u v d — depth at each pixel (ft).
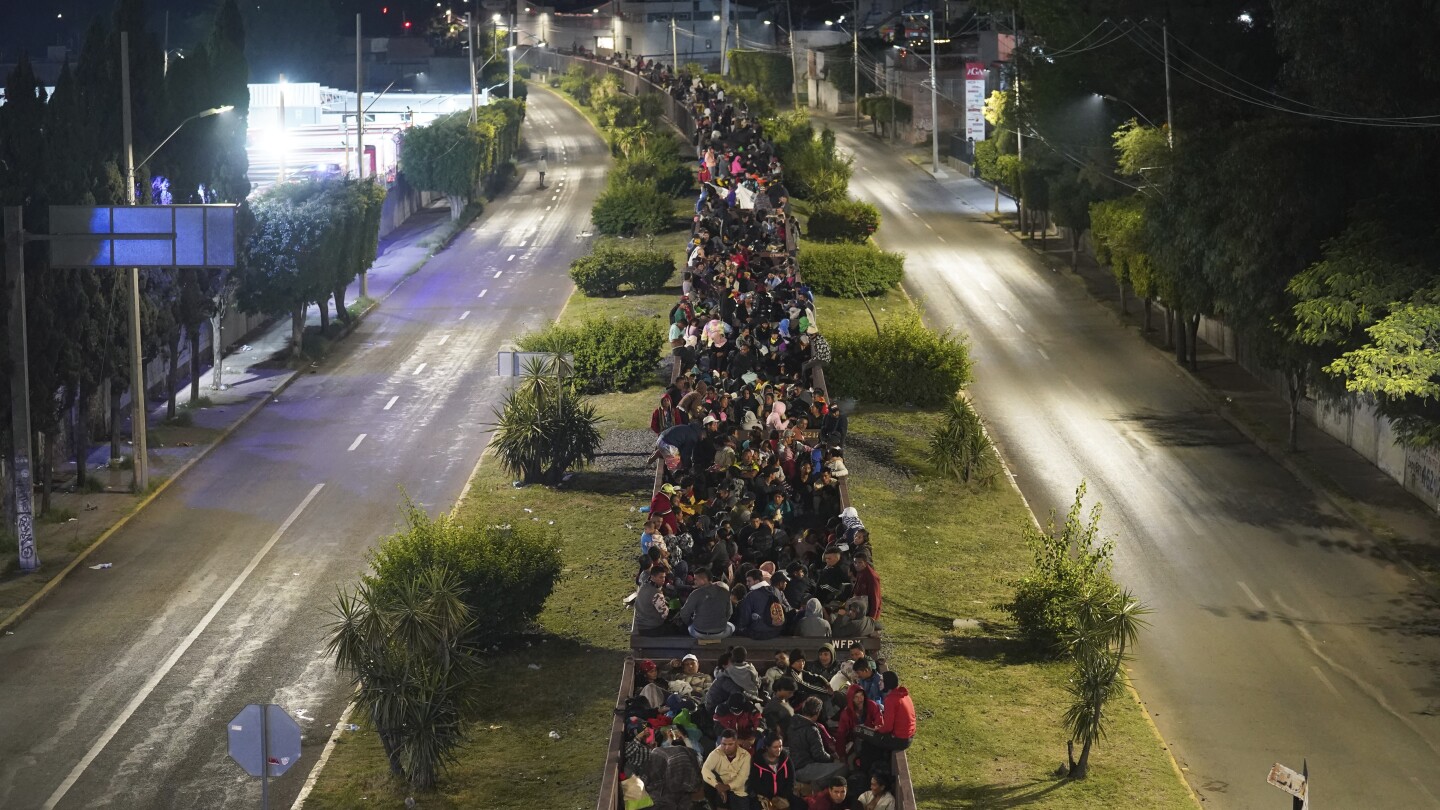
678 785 60.29
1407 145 132.16
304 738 84.89
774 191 208.85
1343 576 119.14
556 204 304.71
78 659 95.91
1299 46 143.13
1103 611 84.84
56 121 122.11
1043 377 181.16
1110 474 145.69
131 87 147.74
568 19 590.96
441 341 191.31
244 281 174.70
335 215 181.16
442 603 79.92
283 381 169.78
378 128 316.19
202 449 142.61
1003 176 280.72
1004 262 247.09
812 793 60.34
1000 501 135.23
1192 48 211.41
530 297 216.95
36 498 127.03
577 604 103.76
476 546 96.27
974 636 102.53
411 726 77.10
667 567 76.74
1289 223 137.28
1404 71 133.28
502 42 562.25
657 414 113.09
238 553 116.16
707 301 145.18
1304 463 145.28
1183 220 156.46
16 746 83.61
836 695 65.36
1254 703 97.09
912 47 418.10
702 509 90.33
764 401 111.55
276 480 134.92
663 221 258.16
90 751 83.05
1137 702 95.76
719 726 62.28
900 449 146.41
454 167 279.90
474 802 75.92
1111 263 212.23
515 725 85.25
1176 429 160.15
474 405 161.38
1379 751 90.17
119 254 116.88
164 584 109.40
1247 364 180.45
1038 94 236.63
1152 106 219.20
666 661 71.77
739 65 490.08
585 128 416.26
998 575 115.65
